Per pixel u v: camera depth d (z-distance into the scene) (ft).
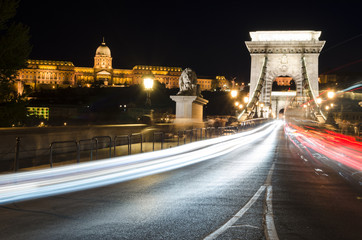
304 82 320.29
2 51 86.94
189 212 23.88
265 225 21.18
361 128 126.52
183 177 37.91
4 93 88.48
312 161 54.54
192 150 65.92
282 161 54.03
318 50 334.24
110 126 57.26
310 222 22.04
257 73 341.62
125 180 35.14
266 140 104.47
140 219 22.04
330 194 30.55
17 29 89.56
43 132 41.65
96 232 19.45
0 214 22.76
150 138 70.95
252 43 341.41
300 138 112.27
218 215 23.25
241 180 36.76
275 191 31.35
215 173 41.09
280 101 527.81
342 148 78.38
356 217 23.35
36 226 20.42
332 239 19.04
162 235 19.12
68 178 33.60
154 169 42.83
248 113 247.29
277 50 340.80
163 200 27.25
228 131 123.95
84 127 49.70
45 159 40.09
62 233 19.24
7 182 30.30
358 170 45.29
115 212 23.57
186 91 90.74
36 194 27.86
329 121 185.78
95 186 31.71
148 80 75.61
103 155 47.96
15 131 37.88
